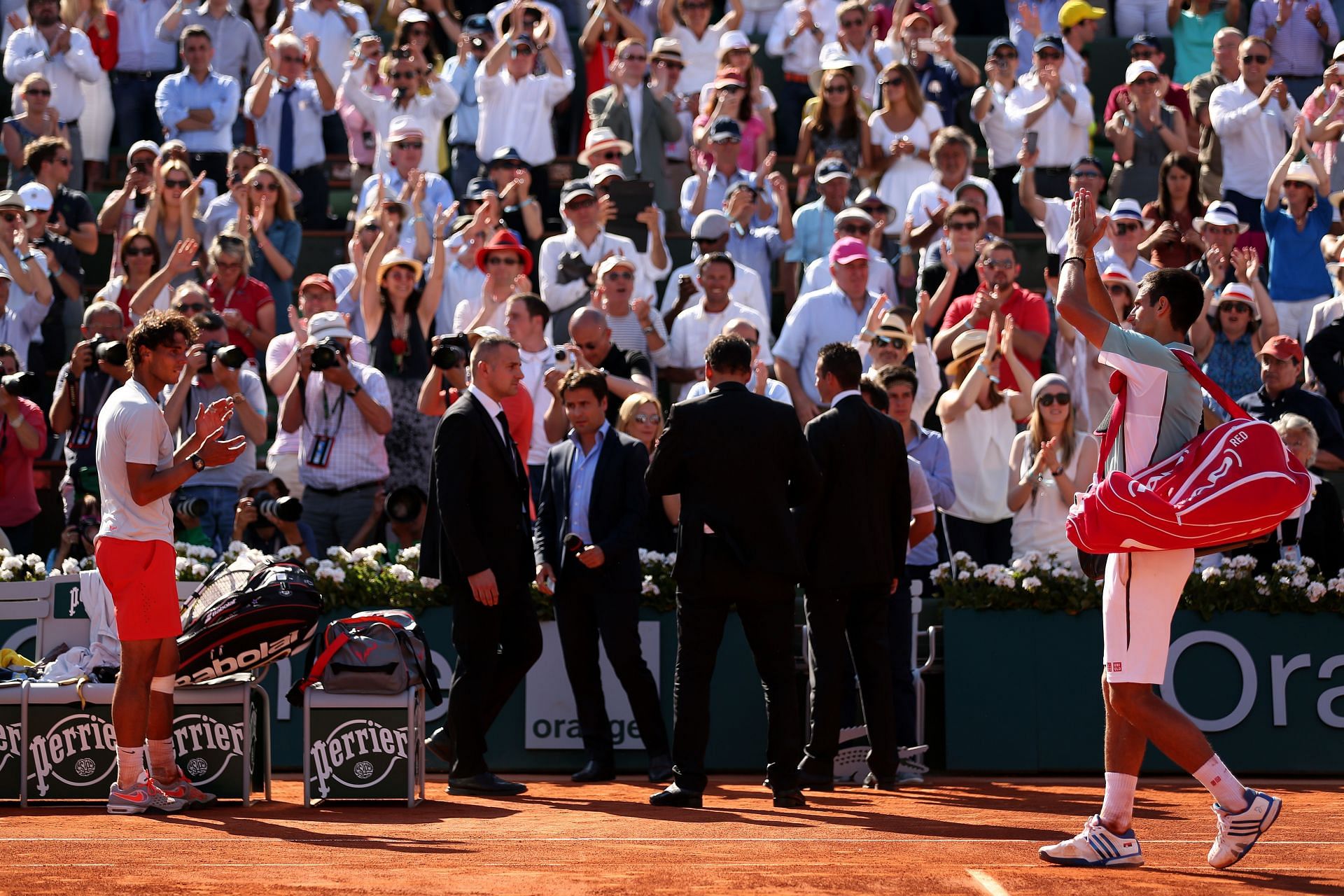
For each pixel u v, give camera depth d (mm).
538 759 14570
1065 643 14531
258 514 15570
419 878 7562
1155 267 20594
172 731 11391
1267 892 7227
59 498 18969
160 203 21484
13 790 11586
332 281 20938
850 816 10750
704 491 11031
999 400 16219
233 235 19922
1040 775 14414
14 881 7406
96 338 17109
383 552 14742
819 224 21438
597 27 25484
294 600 11523
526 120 23891
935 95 24922
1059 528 15484
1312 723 14445
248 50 26234
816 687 12594
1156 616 8219
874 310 16703
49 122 23266
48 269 20406
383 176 22031
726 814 10836
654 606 14602
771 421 11086
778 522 11000
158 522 10781
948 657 14562
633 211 20438
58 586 13703
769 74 27188
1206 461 8031
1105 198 23469
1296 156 22703
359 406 16531
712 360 11328
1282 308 21031
